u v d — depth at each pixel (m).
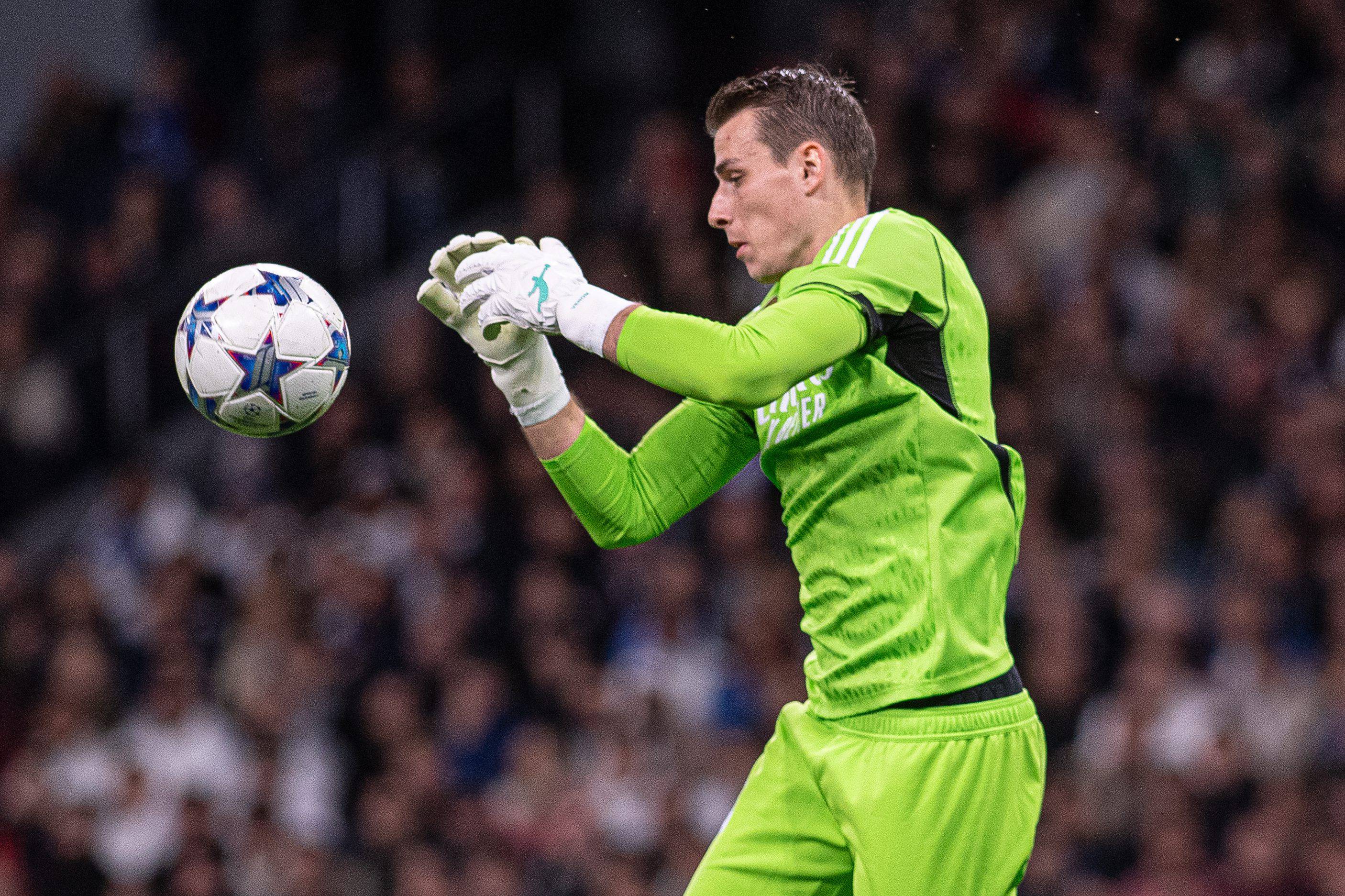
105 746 31.56
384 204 40.84
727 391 9.73
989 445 10.80
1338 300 32.75
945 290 10.71
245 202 42.03
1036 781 11.00
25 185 43.31
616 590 31.45
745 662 28.78
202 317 11.38
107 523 36.50
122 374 40.62
